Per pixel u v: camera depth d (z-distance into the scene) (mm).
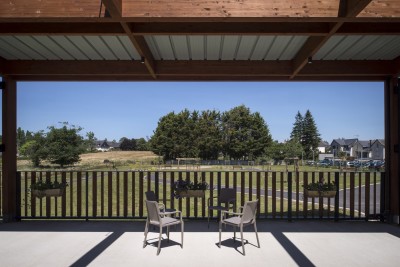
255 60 5453
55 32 3730
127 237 4883
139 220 6188
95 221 5988
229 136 51250
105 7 3033
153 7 3068
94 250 4266
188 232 5168
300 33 3709
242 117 51219
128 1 3082
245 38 4359
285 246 4441
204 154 50938
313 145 64688
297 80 5789
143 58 4457
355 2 2848
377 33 3746
